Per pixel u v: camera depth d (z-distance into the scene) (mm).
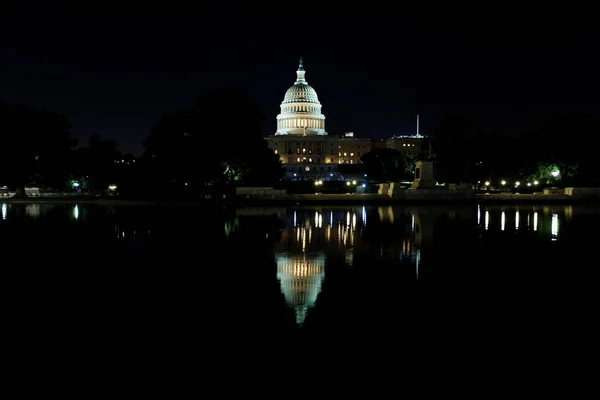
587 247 31359
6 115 95688
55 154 102188
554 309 17812
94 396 11641
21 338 15141
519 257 27672
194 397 11609
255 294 19750
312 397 11594
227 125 96062
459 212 61625
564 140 106438
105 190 114750
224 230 40969
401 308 17891
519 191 108438
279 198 84938
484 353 13898
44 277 22984
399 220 50000
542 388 11961
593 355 13766
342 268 24672
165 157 96062
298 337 15062
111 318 16906
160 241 34344
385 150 179000
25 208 72250
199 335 15266
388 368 13000
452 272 23750
